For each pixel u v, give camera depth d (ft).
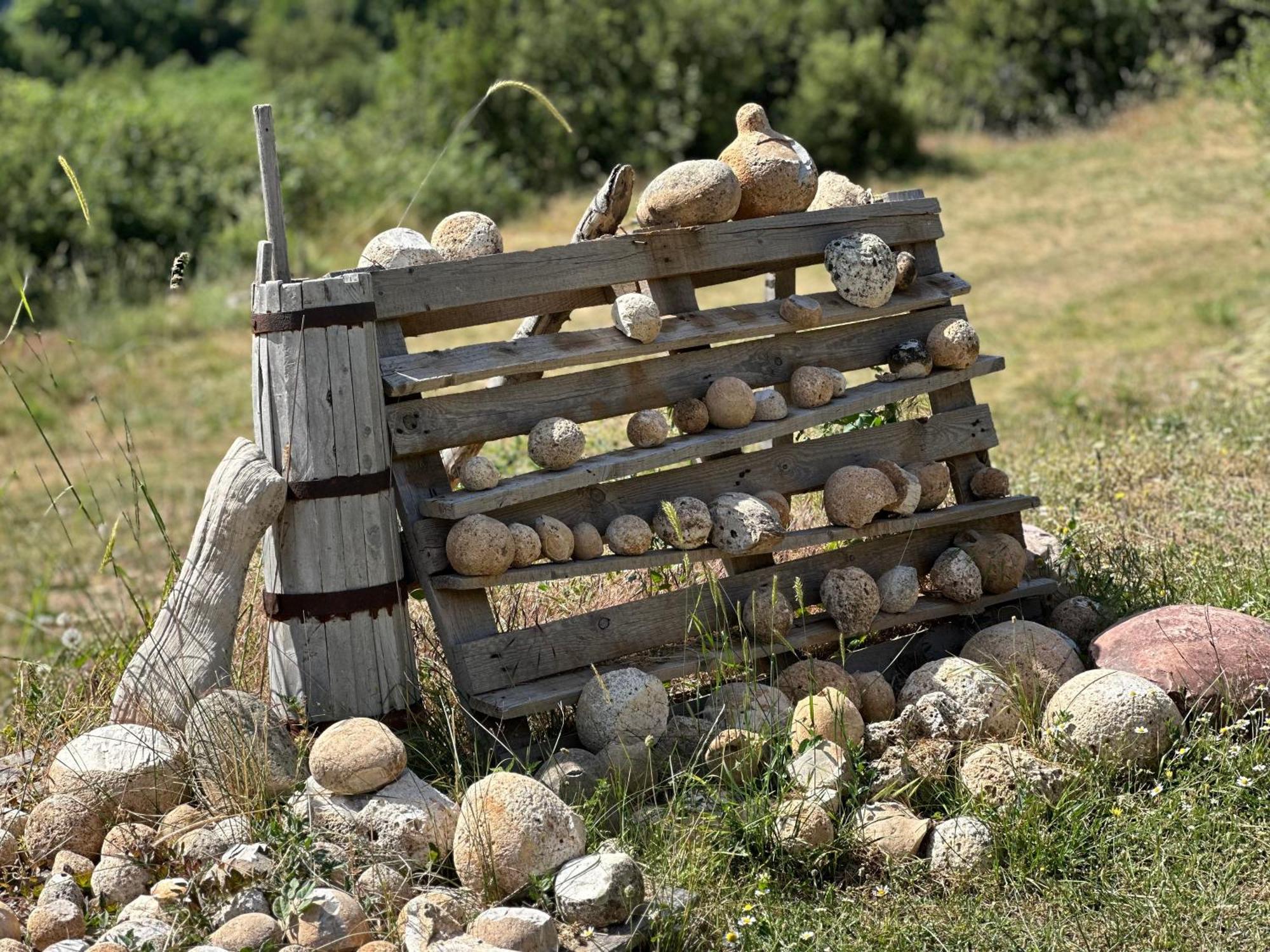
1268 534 18.01
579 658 13.08
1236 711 12.88
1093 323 39.58
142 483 14.52
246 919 10.02
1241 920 10.43
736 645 13.78
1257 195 53.36
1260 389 27.71
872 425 16.47
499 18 69.15
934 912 10.75
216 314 48.52
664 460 13.23
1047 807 11.69
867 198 15.64
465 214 13.91
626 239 13.50
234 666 13.75
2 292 47.93
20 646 22.50
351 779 11.10
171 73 144.56
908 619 14.43
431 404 12.60
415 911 9.92
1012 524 15.79
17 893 11.26
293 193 56.75
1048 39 77.71
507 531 12.35
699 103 70.38
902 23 90.07
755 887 10.93
